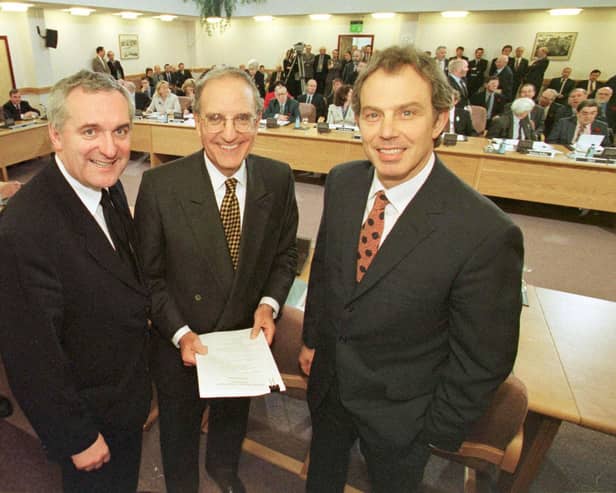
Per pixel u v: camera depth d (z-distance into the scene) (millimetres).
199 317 1188
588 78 7902
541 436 1308
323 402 1146
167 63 10961
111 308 935
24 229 787
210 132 1018
